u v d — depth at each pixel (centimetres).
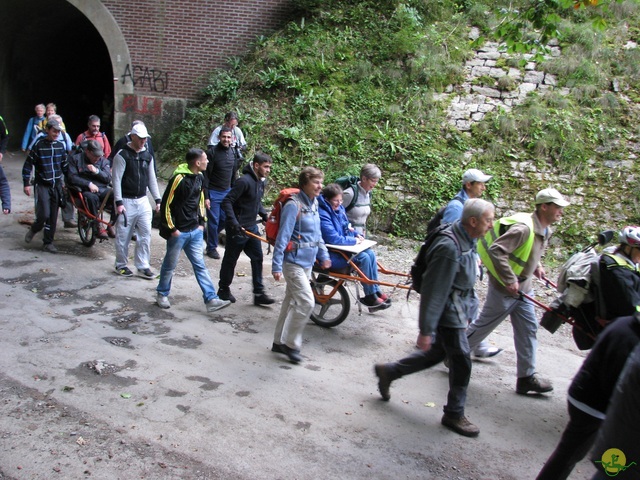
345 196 683
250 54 1377
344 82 1245
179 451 406
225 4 1389
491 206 429
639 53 1241
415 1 1386
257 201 690
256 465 398
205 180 858
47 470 375
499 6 1391
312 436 439
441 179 1045
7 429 416
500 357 620
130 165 740
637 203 998
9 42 1783
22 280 727
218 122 1236
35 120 1243
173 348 570
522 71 1244
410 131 1138
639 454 282
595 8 1358
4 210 894
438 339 461
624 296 437
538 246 516
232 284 780
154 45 1405
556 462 352
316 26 1355
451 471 411
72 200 887
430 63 1238
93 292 705
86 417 439
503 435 464
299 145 1136
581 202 1011
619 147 1091
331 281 653
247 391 498
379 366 488
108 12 1396
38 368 508
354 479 393
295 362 559
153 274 776
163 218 641
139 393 479
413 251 973
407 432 455
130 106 1427
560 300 490
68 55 2153
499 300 524
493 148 1093
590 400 336
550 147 1088
